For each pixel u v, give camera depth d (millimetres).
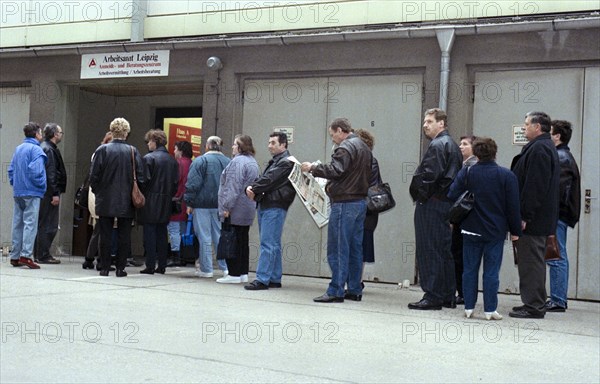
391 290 10383
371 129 11305
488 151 7863
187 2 12695
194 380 5238
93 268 11758
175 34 12797
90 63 13328
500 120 10516
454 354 6301
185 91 14422
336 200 8758
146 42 12680
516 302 9656
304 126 11797
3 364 5551
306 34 11547
